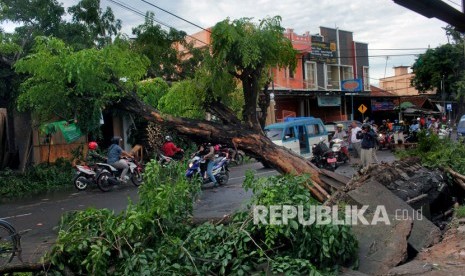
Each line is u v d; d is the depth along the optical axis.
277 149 7.38
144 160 20.84
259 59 6.90
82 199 12.79
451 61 37.91
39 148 19.31
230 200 10.91
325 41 37.25
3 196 14.73
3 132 18.55
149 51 8.87
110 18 19.25
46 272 4.93
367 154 14.45
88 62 6.58
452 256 5.24
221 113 7.61
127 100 7.48
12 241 6.28
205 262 4.86
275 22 6.97
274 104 28.16
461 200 9.07
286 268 4.71
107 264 5.02
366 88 41.50
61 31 17.69
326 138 19.95
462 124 26.53
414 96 43.28
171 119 7.48
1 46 14.41
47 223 9.59
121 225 5.01
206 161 13.14
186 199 5.80
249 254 4.91
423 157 9.49
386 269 4.95
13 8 17.08
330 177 7.28
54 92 7.04
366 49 41.34
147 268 4.64
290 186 5.21
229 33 6.61
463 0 5.53
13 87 15.82
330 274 4.81
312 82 35.62
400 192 7.48
